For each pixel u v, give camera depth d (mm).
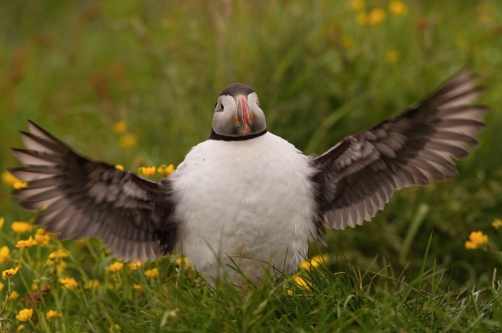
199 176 7809
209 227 7816
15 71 14812
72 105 15156
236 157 7762
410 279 10438
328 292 7629
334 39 12320
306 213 8047
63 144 7258
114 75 14094
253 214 7707
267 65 12164
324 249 10633
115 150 12758
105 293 8859
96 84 14047
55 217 7922
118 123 13336
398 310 7336
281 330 7168
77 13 18719
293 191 7852
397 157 8047
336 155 8125
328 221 8445
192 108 12344
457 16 15164
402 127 7727
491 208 10922
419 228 10883
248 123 7762
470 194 10914
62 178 7633
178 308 7441
